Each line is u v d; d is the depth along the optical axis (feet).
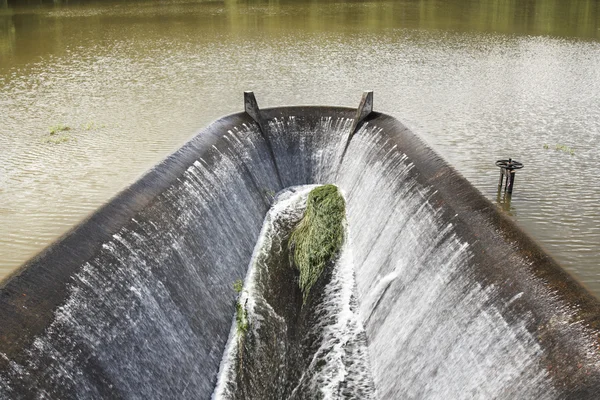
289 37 175.73
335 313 56.13
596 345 30.94
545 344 33.12
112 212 47.88
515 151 72.23
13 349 32.78
